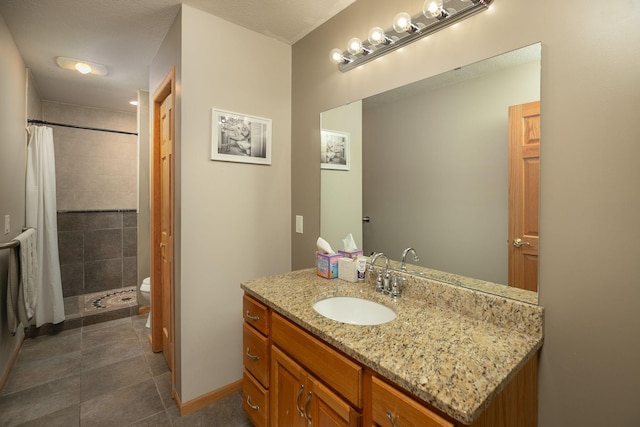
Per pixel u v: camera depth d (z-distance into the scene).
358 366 0.94
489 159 1.16
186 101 1.73
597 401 0.91
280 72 2.12
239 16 1.83
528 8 1.02
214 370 1.89
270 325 1.40
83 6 1.74
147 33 2.03
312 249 2.02
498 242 1.14
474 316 1.17
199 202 1.80
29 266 2.14
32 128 2.72
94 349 2.50
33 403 1.84
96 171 3.84
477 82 1.18
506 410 0.84
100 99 3.47
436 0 1.17
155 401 1.87
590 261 0.91
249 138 1.98
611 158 0.87
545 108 0.99
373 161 1.61
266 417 1.40
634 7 0.83
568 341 0.96
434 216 1.36
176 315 1.82
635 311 0.84
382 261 1.58
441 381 0.77
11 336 2.17
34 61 2.48
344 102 1.76
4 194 2.03
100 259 3.89
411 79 1.41
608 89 0.87
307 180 2.05
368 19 1.60
